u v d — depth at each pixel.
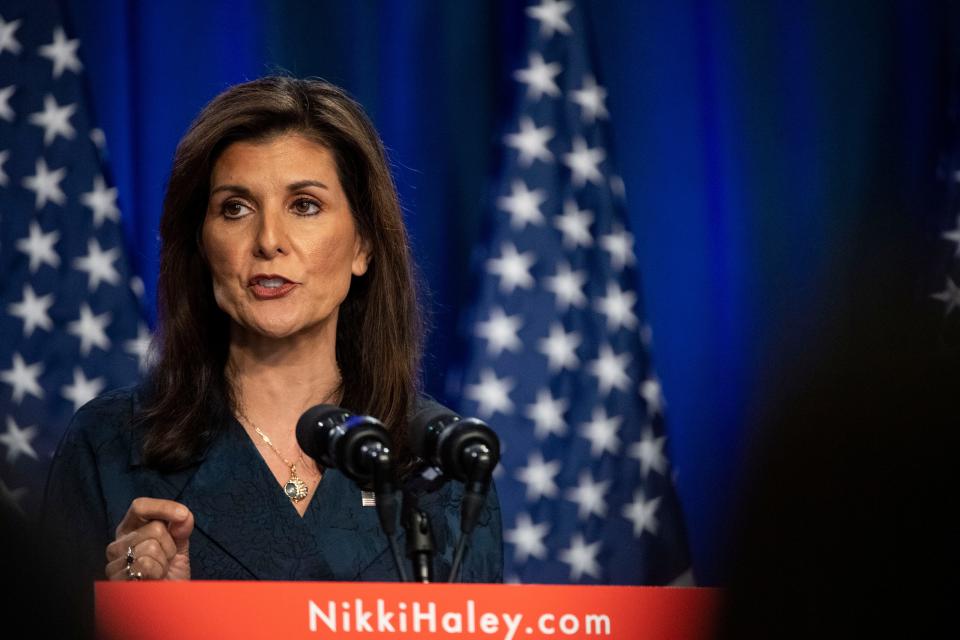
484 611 4.82
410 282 8.79
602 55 14.77
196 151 8.07
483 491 5.84
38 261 12.86
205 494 7.79
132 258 13.21
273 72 13.62
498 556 8.30
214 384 8.20
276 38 13.76
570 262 13.72
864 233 14.66
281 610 4.68
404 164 13.94
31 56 13.16
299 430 6.16
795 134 14.86
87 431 8.14
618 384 13.57
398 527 7.84
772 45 14.95
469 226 13.97
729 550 2.29
